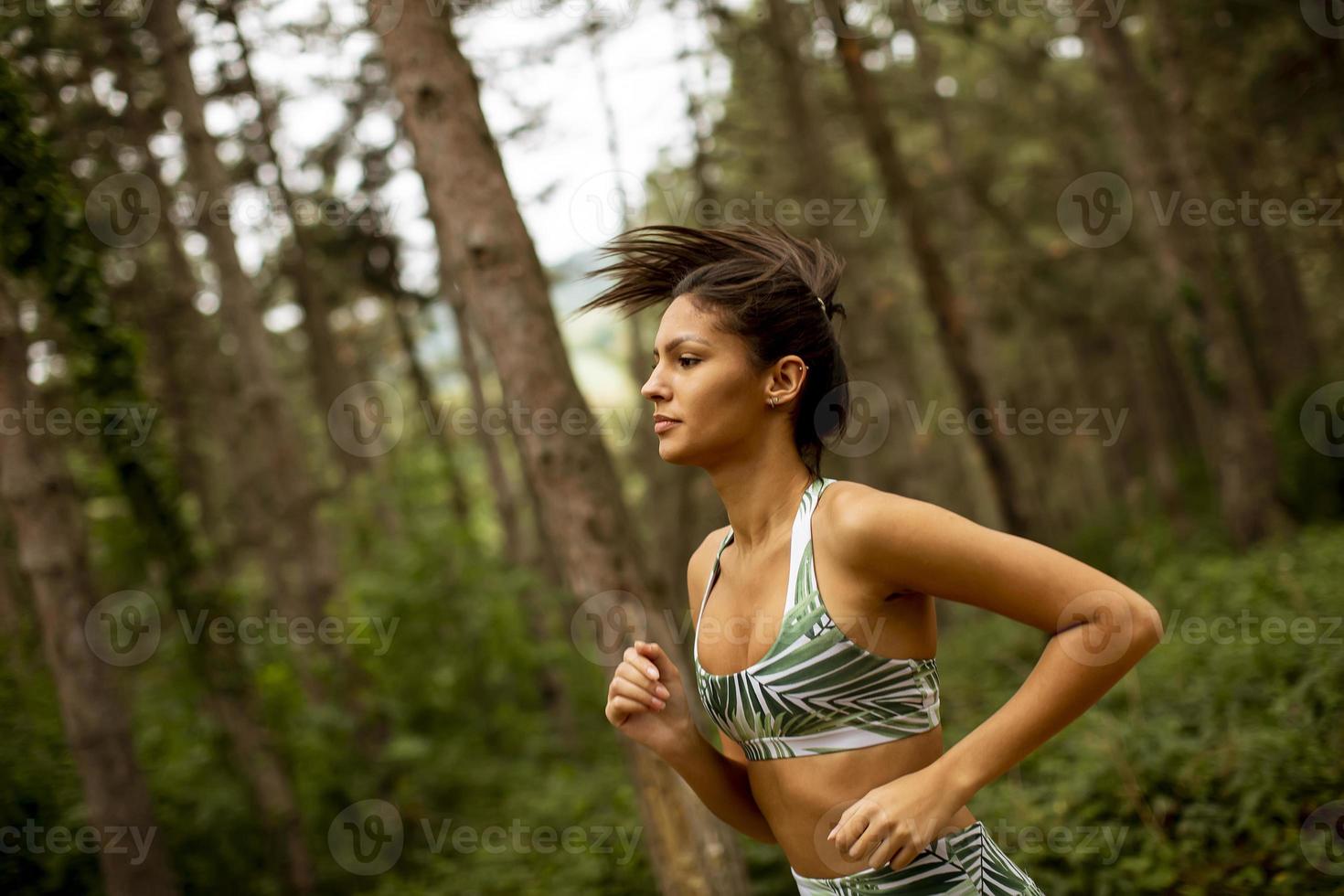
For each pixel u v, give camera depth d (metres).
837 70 14.79
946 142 14.07
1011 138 19.16
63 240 5.62
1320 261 17.61
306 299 13.32
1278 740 4.41
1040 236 19.19
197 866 6.51
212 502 13.55
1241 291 19.25
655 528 16.86
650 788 4.03
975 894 1.58
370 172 12.30
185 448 12.84
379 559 10.42
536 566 12.30
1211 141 14.63
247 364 9.87
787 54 13.20
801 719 1.57
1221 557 11.05
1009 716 1.39
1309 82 13.08
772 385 1.63
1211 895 3.85
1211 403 11.88
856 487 1.57
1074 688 1.37
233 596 6.63
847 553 1.52
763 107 15.72
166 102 10.38
